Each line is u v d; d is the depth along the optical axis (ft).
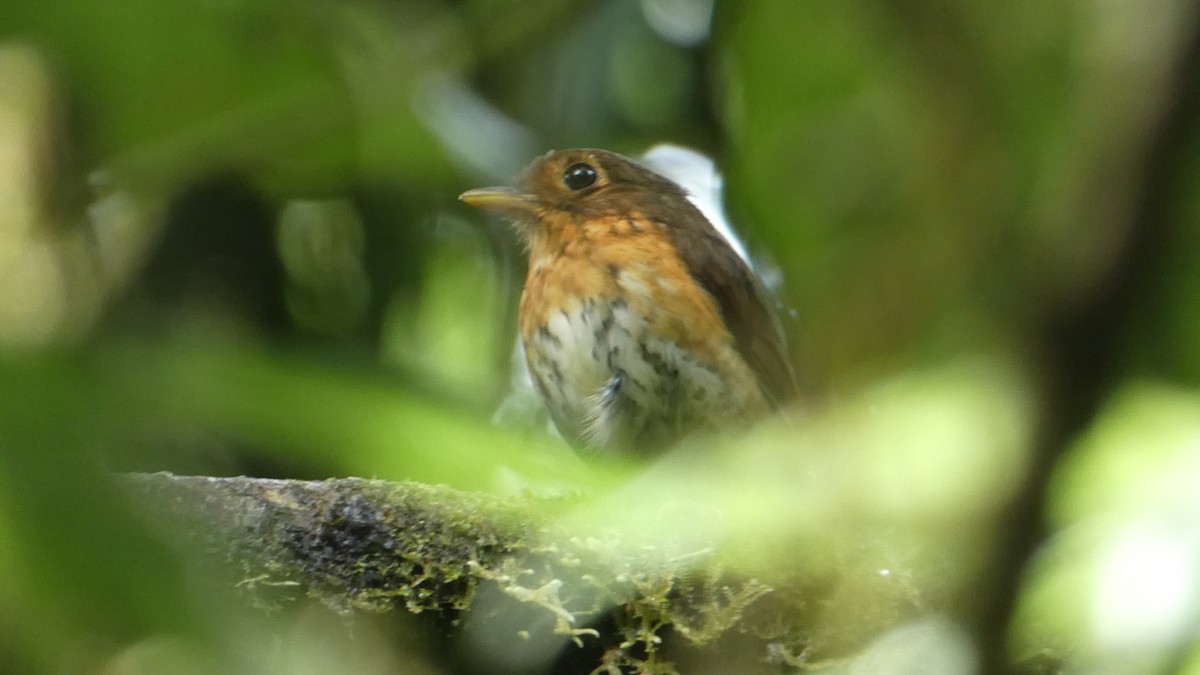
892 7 5.58
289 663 2.26
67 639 1.90
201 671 1.94
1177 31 3.20
